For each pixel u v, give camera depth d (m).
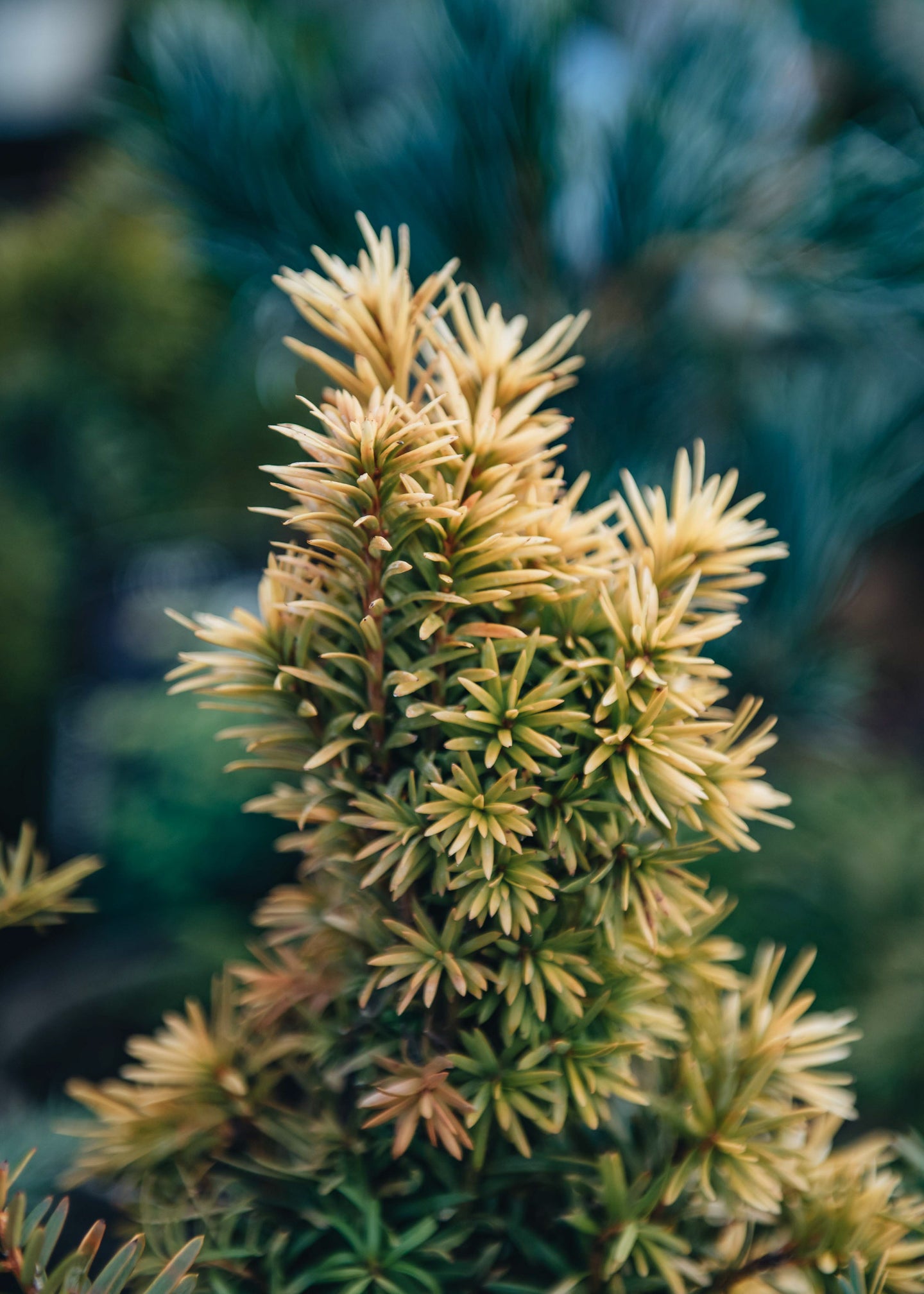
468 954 0.33
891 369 0.63
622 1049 0.33
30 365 1.13
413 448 0.31
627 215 0.50
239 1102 0.37
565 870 0.34
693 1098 0.34
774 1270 0.35
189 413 1.22
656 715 0.32
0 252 1.16
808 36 0.51
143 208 1.10
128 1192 0.39
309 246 0.54
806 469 0.62
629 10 0.51
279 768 0.35
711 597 0.35
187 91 0.50
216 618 0.34
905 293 0.51
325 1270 0.34
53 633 1.22
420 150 0.50
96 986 0.90
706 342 0.56
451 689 0.33
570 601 0.33
